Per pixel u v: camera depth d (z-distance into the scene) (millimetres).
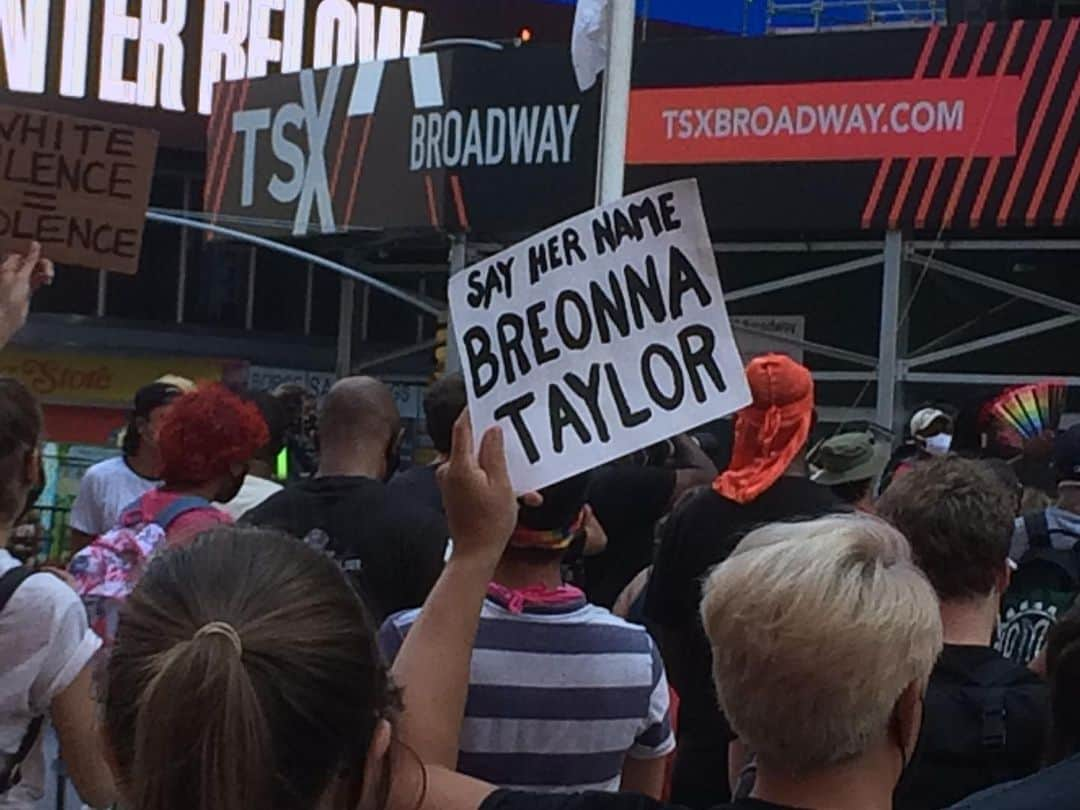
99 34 23359
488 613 3104
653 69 15125
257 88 18031
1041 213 13828
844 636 2080
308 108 17484
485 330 2912
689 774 4359
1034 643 4551
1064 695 2828
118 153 4461
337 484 4324
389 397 4605
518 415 2879
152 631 1688
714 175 14945
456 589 2502
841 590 2109
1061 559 4598
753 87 14797
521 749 3098
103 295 24109
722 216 14914
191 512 4391
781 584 2123
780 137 14703
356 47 24500
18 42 22953
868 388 17156
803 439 4344
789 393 4301
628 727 3209
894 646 2096
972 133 14031
